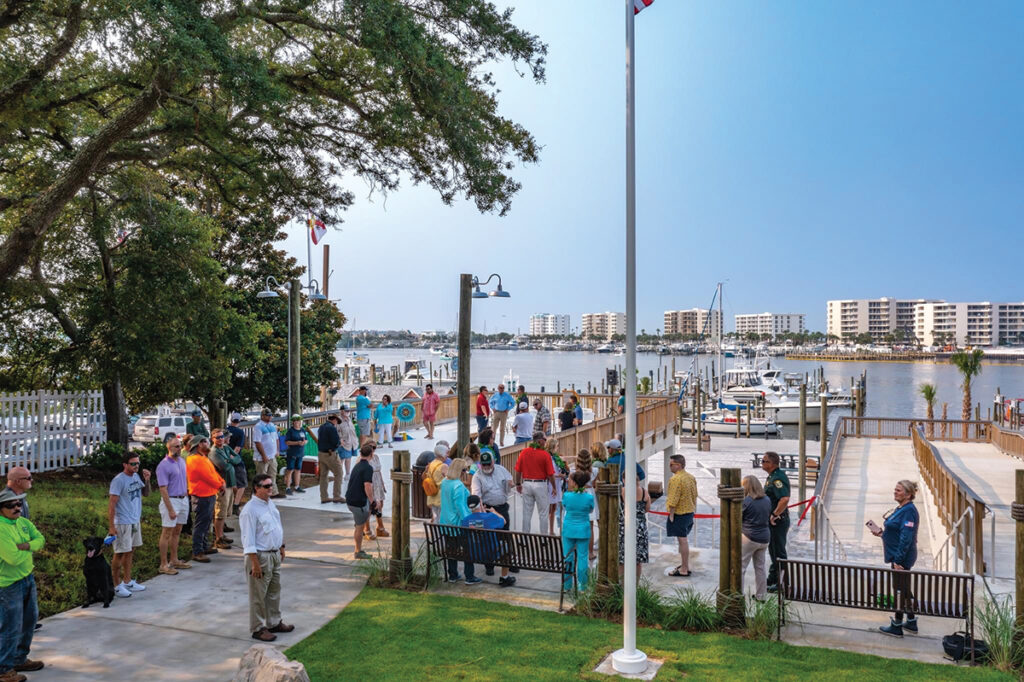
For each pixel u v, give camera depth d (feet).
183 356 63.52
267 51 50.96
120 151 49.49
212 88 47.06
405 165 52.37
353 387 163.73
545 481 39.34
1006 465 85.15
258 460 55.21
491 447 39.88
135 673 25.08
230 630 29.22
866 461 96.89
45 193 43.65
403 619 30.19
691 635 28.76
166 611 31.45
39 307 63.82
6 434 57.93
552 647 27.14
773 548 34.12
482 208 51.98
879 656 26.58
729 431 185.78
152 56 37.65
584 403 101.55
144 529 44.83
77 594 32.89
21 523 25.26
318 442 53.21
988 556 43.42
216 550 40.81
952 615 26.55
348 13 41.60
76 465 63.05
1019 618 26.07
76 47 46.88
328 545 42.14
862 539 63.72
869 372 510.17
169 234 60.29
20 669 25.03
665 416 96.48
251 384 93.81
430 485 38.55
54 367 62.44
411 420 91.91
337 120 51.60
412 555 39.52
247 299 94.99
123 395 71.82
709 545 63.26
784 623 29.58
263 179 51.11
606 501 31.65
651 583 35.35
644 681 24.18
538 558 32.17
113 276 64.85
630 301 27.32
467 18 45.65
